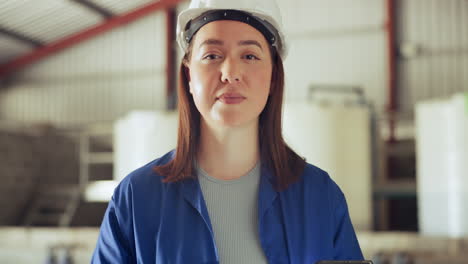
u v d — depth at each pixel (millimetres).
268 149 984
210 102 906
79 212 9258
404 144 8781
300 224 950
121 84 10953
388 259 5316
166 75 10641
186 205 937
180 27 986
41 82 11445
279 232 939
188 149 968
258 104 916
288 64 9797
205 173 969
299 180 989
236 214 946
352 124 6285
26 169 9406
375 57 9367
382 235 5480
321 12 9758
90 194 8852
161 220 930
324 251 951
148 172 984
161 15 10812
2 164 8938
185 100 994
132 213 954
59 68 11344
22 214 9273
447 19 9125
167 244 913
